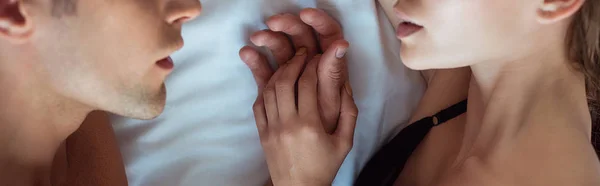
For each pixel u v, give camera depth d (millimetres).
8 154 625
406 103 794
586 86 676
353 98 771
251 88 774
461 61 655
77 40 587
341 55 696
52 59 594
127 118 782
